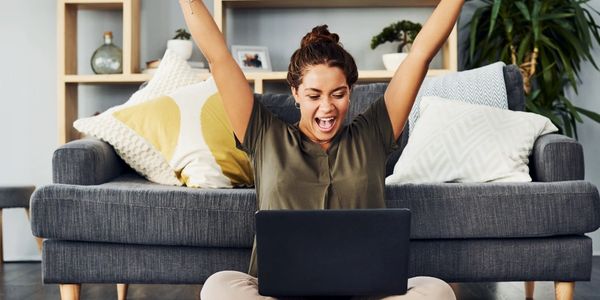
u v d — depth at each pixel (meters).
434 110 2.73
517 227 2.26
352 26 4.31
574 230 2.28
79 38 4.31
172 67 3.04
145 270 2.29
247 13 4.33
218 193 2.29
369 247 1.52
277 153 1.74
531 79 4.04
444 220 2.26
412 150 2.64
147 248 2.29
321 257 1.52
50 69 4.26
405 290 1.55
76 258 2.29
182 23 4.32
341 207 1.70
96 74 4.08
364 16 4.30
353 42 4.31
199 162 2.61
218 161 2.62
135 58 4.13
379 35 4.10
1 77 4.27
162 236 2.26
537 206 2.26
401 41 4.23
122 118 2.70
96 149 2.53
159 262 2.29
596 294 2.95
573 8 4.01
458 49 4.30
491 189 2.28
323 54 1.67
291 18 4.32
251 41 4.34
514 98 2.95
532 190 2.28
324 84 1.66
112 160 2.68
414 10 4.29
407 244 1.52
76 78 3.99
